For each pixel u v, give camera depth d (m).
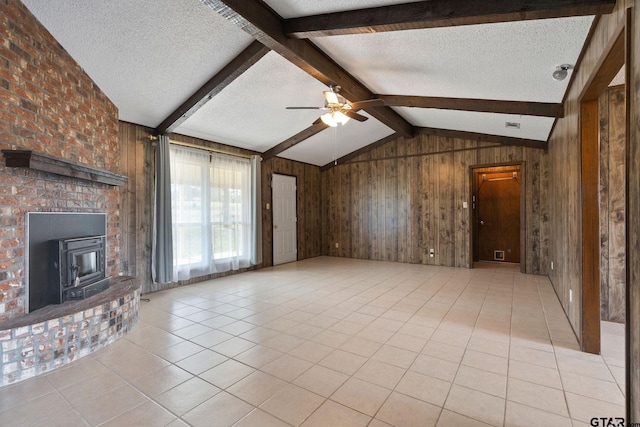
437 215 6.53
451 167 6.36
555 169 4.31
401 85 3.91
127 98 3.61
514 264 6.56
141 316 3.43
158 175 4.39
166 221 4.46
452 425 1.67
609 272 3.22
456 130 6.09
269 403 1.87
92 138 3.18
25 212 2.34
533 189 5.56
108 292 2.98
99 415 1.76
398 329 3.01
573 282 2.95
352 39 2.88
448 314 3.43
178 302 3.96
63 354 2.33
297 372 2.22
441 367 2.28
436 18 2.15
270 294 4.32
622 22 1.55
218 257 5.37
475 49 2.65
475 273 5.67
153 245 4.39
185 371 2.24
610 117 3.19
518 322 3.17
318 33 2.58
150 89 3.53
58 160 2.41
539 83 3.08
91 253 3.07
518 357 2.42
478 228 7.09
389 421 1.70
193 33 2.77
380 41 2.84
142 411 1.80
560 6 1.83
